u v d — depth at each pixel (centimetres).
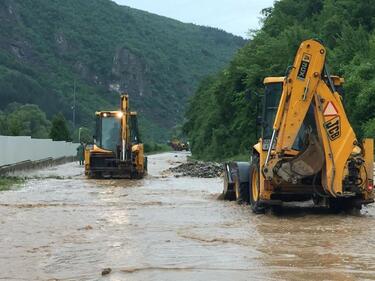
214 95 7581
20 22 19350
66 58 19738
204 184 2586
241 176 1652
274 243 1014
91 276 780
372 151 1362
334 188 1316
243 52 6844
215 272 794
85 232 1147
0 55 16150
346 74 4306
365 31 5203
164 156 9731
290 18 7025
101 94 19412
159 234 1118
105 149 3017
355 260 870
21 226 1229
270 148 1361
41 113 10050
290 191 1396
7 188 2294
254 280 748
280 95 1455
